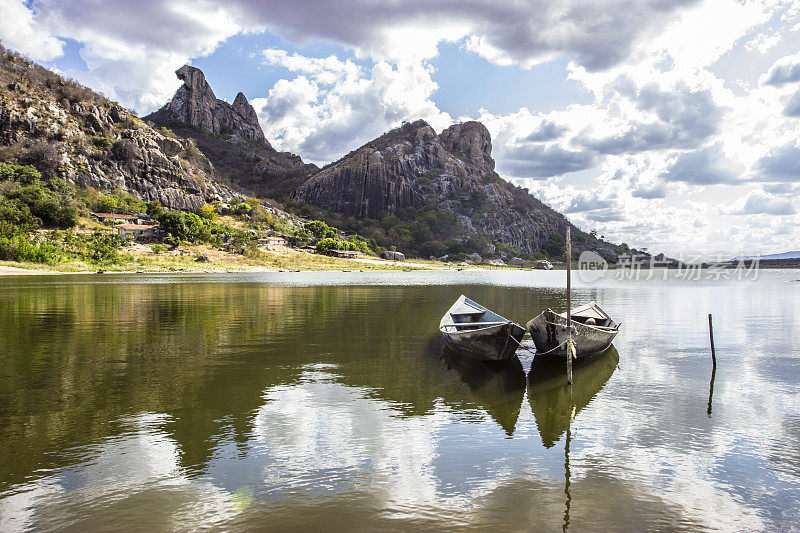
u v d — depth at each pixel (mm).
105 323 31344
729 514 9000
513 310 42188
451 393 16078
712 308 42312
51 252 110062
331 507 9078
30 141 190875
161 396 15586
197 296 51719
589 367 19734
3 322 31531
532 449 11695
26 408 14383
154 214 173000
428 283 87250
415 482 10055
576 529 8469
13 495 9438
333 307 41719
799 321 33438
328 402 15039
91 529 8375
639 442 12164
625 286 78062
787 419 13812
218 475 10281
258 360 20703
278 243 182000
